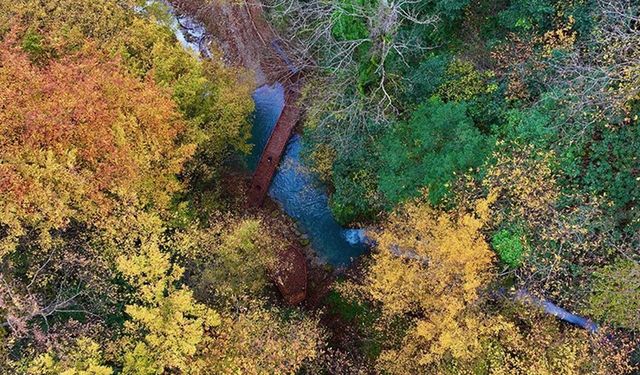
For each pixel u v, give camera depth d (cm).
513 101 1739
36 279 1631
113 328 1655
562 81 1596
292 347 1612
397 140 1725
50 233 1705
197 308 1530
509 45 1794
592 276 1573
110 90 1662
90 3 1866
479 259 1529
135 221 1628
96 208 1611
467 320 1484
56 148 1558
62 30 1817
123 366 1557
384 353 1752
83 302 1650
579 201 1579
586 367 1558
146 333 1648
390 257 1686
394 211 1758
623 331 1619
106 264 1597
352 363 1873
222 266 1755
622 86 1505
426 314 1627
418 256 1614
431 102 1752
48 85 1549
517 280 1683
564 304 1656
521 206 1580
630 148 1513
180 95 1908
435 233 1571
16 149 1496
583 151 1590
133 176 1647
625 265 1494
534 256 1576
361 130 1869
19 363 1413
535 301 1633
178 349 1458
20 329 1400
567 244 1614
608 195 1562
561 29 1617
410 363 1673
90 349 1410
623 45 1490
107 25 1891
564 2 1686
